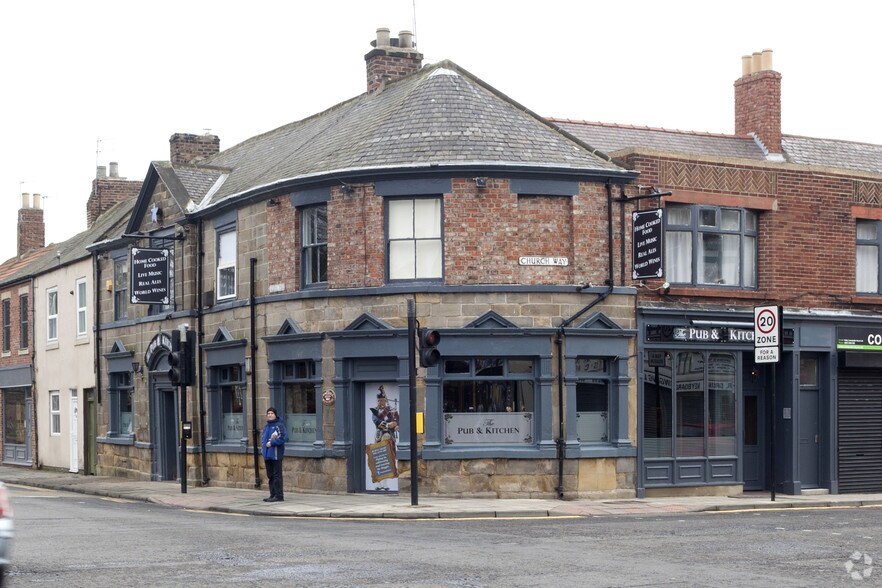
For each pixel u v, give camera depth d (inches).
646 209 859.4
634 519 692.1
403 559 478.6
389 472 842.8
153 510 781.3
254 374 943.7
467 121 860.6
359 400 866.8
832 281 948.6
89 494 989.8
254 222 951.0
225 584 410.6
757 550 513.7
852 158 1055.6
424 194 837.8
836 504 838.5
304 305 886.4
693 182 890.7
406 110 886.4
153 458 1106.7
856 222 972.6
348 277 856.9
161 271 1056.2
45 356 1427.2
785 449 928.9
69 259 1327.5
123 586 406.9
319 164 891.4
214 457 1013.2
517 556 489.1
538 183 836.6
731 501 828.0
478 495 820.0
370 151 856.9
